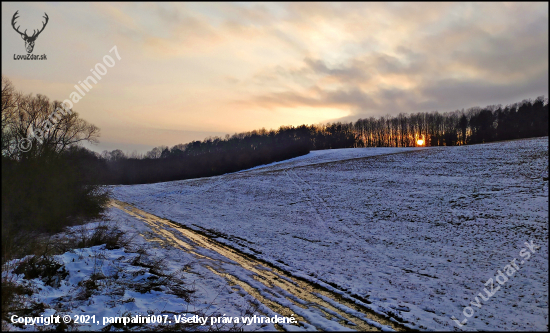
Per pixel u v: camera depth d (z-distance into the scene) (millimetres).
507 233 16766
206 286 11977
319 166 51688
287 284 12695
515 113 91000
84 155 25062
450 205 23000
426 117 122312
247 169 74625
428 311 10242
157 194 45156
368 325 9320
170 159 101312
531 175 27094
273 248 18016
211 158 90500
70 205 19750
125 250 15328
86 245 14664
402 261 14977
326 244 18328
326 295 11602
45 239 13703
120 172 82625
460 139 108062
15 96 22953
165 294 10344
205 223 25562
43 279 9547
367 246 17500
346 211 25453
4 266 9727
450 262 14297
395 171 38531
